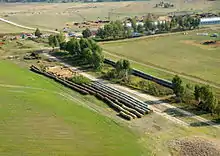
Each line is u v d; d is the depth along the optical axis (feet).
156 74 349.61
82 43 410.72
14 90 283.18
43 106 251.39
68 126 222.07
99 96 285.64
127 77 332.39
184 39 534.78
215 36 549.95
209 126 231.09
